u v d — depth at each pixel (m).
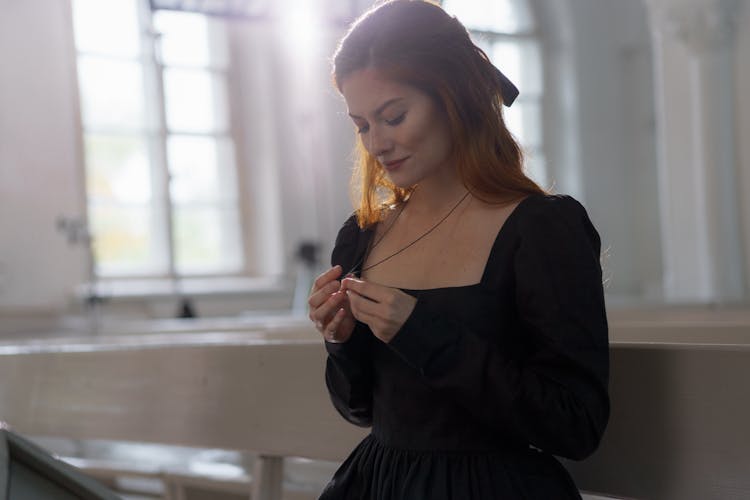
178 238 9.80
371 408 1.59
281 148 9.97
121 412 2.44
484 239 1.44
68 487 1.33
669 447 1.51
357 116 1.46
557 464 1.46
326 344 1.54
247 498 2.91
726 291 8.82
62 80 8.73
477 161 1.45
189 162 9.91
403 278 1.50
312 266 9.37
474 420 1.42
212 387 2.23
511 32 11.73
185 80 9.89
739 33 8.83
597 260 1.40
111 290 8.66
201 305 9.17
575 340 1.34
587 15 11.77
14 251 8.39
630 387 1.55
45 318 8.19
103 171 9.36
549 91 11.91
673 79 9.08
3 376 2.74
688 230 9.05
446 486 1.40
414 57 1.42
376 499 1.46
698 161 8.91
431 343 1.34
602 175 11.82
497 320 1.41
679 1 8.77
